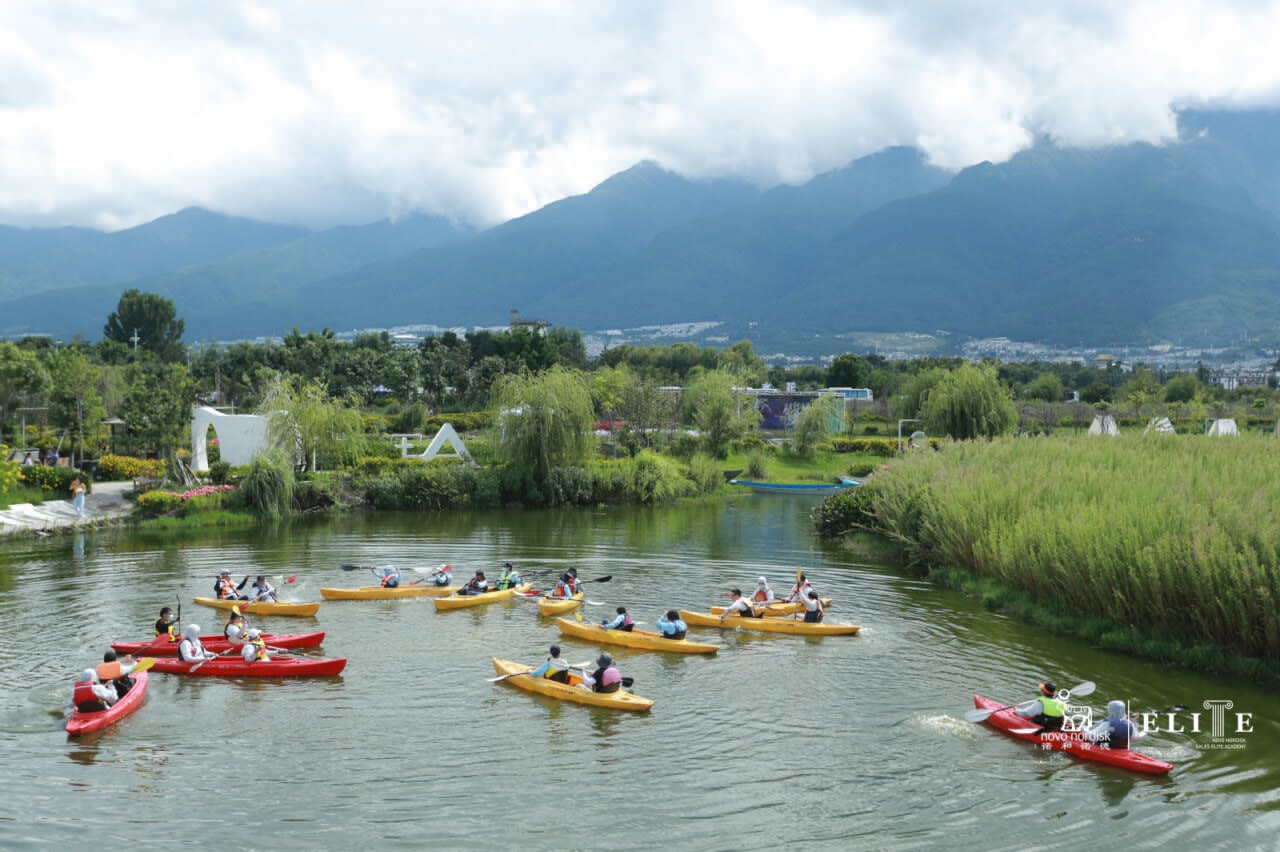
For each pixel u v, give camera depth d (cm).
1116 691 2311
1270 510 2698
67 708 2127
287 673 2381
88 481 5462
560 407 6219
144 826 1590
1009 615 3114
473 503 6075
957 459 4588
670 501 6638
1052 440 4700
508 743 1961
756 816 1652
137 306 16588
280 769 1820
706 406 8600
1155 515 2789
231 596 3142
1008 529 3372
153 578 3538
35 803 1667
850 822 1636
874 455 9169
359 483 5891
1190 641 2594
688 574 3806
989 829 1619
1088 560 2806
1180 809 1697
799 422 8969
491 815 1642
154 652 2542
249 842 1542
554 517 5644
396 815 1639
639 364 18912
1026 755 1930
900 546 4259
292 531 4856
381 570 3747
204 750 1908
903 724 2091
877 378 16200
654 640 2675
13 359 6900
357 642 2709
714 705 2203
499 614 3069
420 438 8794
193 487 5541
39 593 3262
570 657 2578
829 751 1936
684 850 1533
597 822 1619
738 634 2869
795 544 4641
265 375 11531
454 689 2297
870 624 2989
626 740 1981
